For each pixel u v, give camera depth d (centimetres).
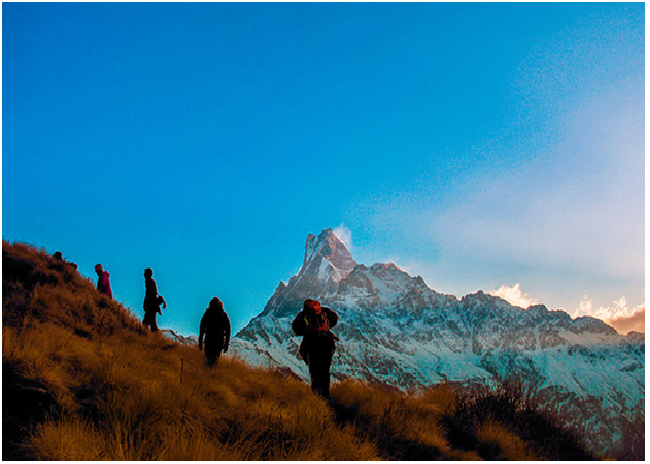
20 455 539
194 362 1153
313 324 1029
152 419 664
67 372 754
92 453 557
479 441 928
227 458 603
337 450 701
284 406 883
